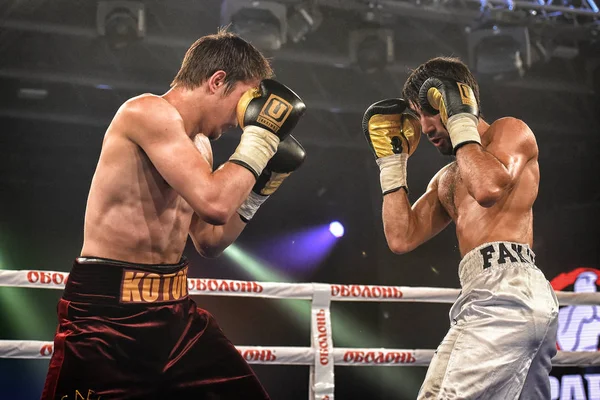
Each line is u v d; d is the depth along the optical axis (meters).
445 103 2.31
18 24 6.42
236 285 3.29
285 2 6.24
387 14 6.61
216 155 8.09
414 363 3.44
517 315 2.12
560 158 8.67
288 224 8.64
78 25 6.52
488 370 2.06
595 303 3.61
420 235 2.67
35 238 7.73
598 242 8.63
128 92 7.45
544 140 8.68
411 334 8.34
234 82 2.11
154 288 2.00
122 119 1.99
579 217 8.77
